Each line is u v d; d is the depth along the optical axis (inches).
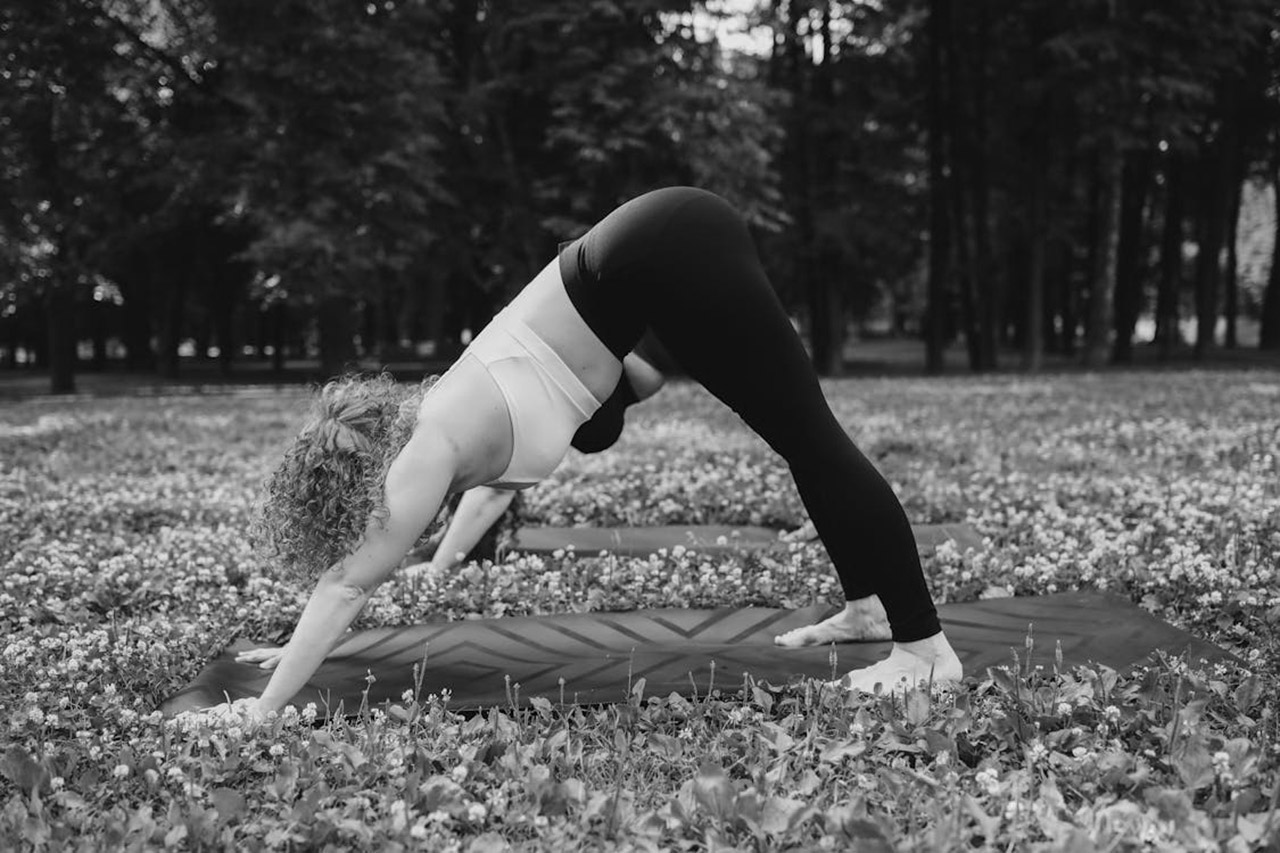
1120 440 399.2
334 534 126.8
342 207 799.1
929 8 1047.6
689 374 142.7
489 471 136.9
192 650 157.5
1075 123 1021.2
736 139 919.0
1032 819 92.1
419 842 91.8
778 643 153.9
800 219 1087.0
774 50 1114.7
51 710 131.1
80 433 513.7
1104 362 1071.0
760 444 402.3
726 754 110.2
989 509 258.1
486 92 913.5
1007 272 1502.2
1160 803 89.4
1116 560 189.2
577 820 96.1
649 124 868.6
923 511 257.6
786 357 136.1
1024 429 453.1
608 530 252.1
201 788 103.9
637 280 132.4
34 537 239.9
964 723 111.7
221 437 488.4
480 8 949.2
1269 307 1336.1
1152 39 931.3
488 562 198.4
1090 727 113.0
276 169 796.6
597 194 935.0
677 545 224.7
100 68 875.4
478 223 976.9
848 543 137.9
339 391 133.6
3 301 925.2
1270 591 163.0
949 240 1077.8
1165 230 1187.3
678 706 124.9
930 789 98.8
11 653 147.8
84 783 106.3
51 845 92.5
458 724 122.0
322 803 98.5
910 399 648.4
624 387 152.6
